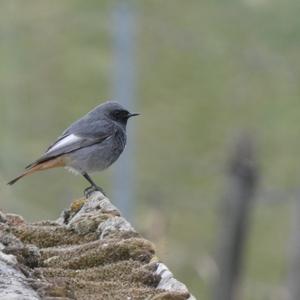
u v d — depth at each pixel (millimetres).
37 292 4910
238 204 20875
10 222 6621
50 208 26328
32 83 34062
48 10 34844
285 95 32719
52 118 32781
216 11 34938
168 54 36094
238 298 21375
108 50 34531
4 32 34625
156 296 5020
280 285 25844
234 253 21047
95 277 5445
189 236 27172
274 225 28391
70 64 34625
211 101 34625
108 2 34469
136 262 5598
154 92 35406
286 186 29484
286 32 30797
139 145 32438
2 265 5191
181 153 32188
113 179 25281
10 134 31094
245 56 33531
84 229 6293
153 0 36281
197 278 24922
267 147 31625
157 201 28344
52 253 5816
